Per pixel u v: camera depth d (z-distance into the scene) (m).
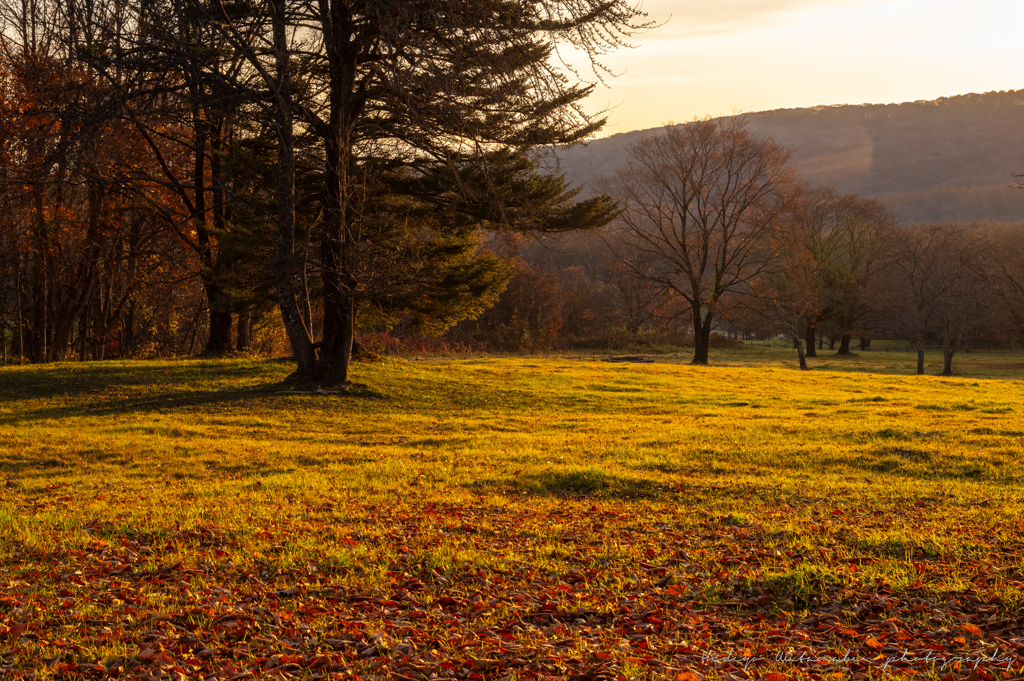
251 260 23.17
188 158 29.86
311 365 21.89
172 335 41.59
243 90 18.77
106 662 5.01
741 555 7.37
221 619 5.75
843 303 62.34
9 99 23.73
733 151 46.38
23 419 17.19
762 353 64.31
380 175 23.30
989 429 15.14
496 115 19.23
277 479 11.45
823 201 66.50
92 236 29.05
